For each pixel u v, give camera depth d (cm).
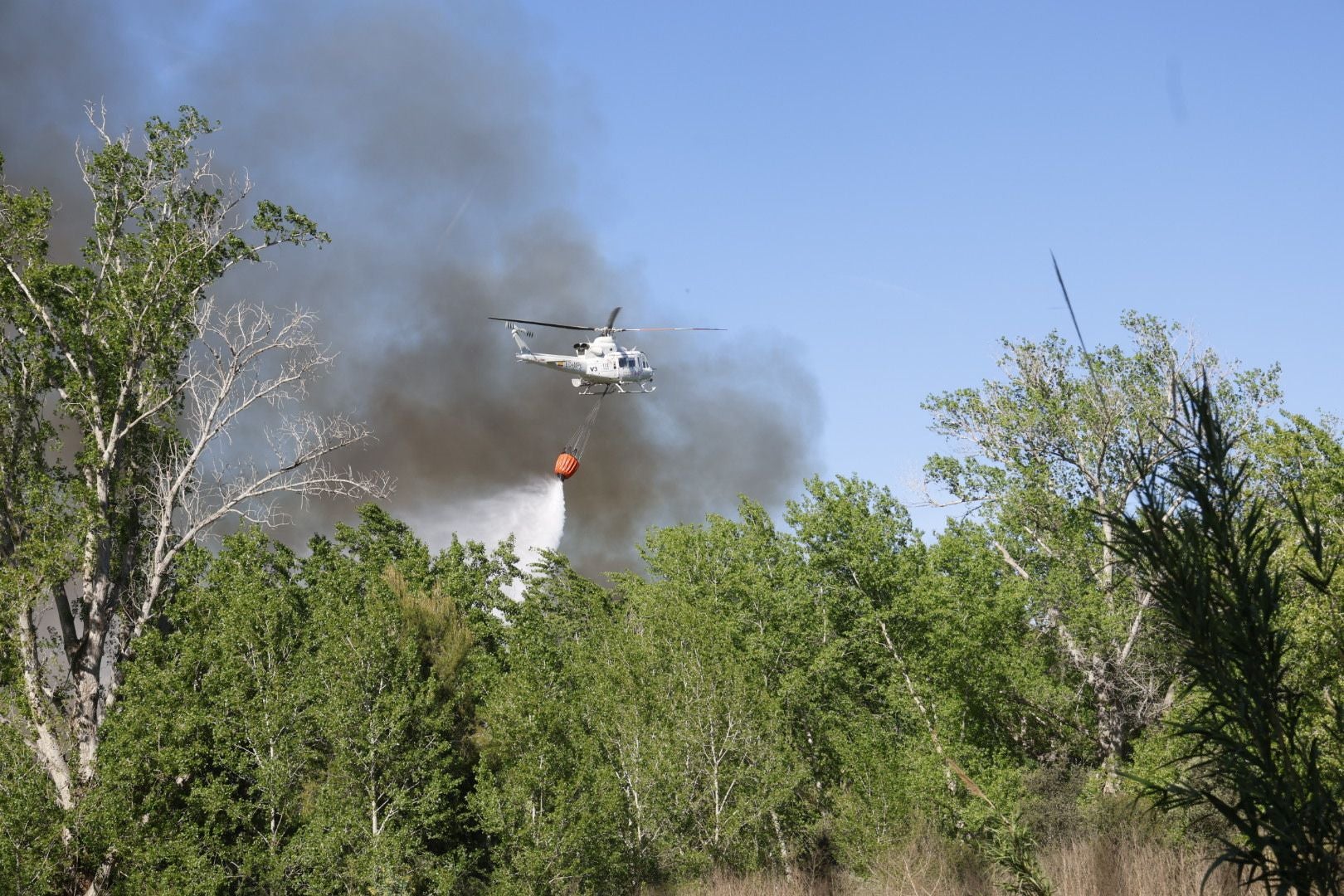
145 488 3638
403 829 2927
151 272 3519
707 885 3192
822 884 3431
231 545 3669
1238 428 3662
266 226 3609
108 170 3525
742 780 3456
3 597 3153
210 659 3241
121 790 2947
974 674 3666
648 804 3303
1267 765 636
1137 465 689
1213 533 662
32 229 3381
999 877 2073
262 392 3619
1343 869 613
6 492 3341
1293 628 1263
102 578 3462
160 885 2778
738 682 3572
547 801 3067
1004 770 3300
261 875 2961
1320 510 1844
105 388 3522
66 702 3378
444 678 3700
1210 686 659
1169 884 2350
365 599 3569
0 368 3378
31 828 2783
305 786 3269
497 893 2945
